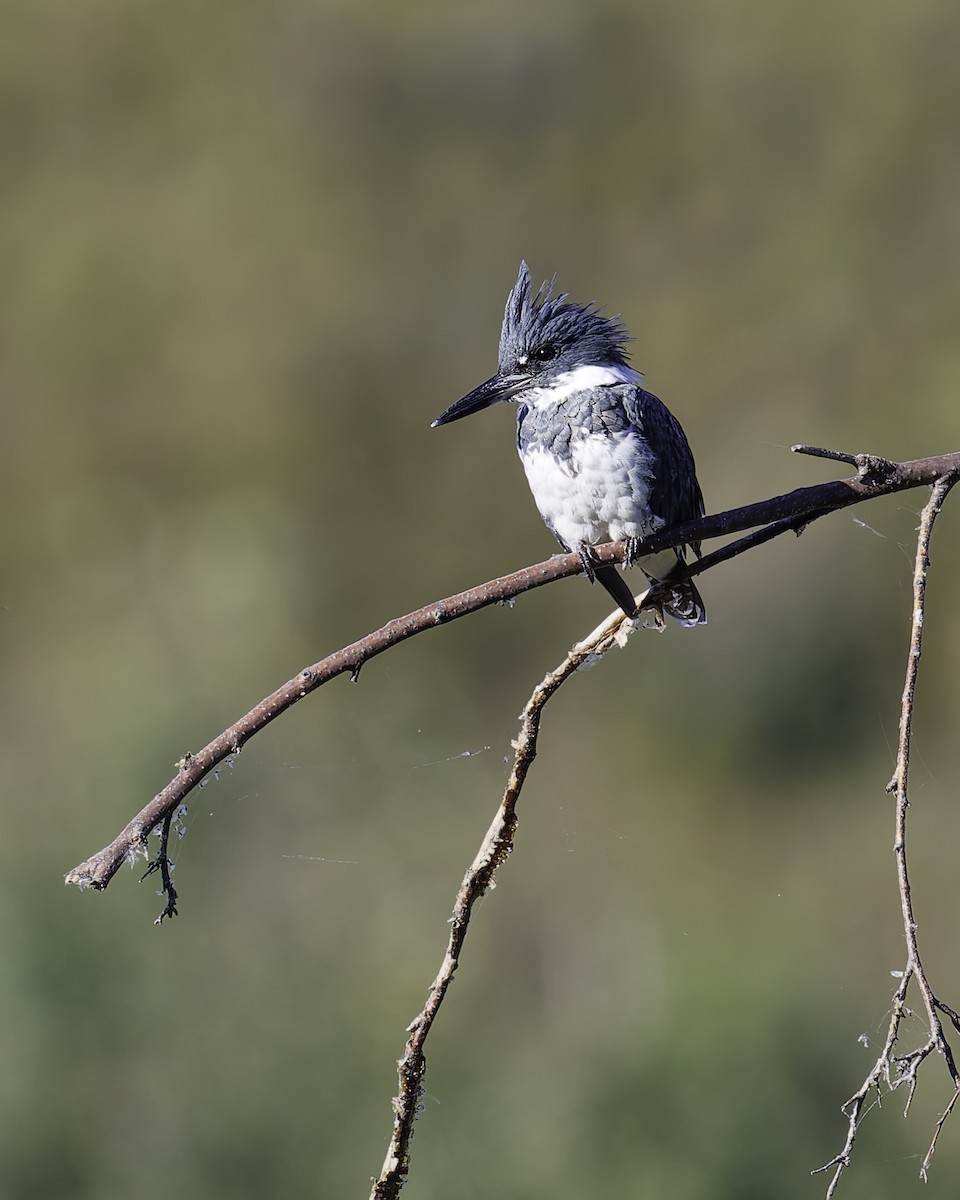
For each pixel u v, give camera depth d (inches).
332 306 864.9
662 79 906.7
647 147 882.1
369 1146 334.3
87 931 343.6
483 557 749.9
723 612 610.9
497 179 898.1
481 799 459.2
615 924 446.0
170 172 948.6
